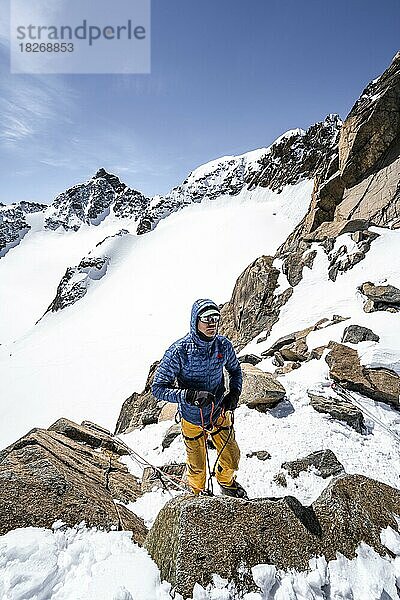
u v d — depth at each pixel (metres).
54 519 3.69
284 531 3.55
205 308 4.36
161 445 7.68
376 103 28.33
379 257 21.11
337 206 29.73
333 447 7.22
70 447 6.38
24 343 108.69
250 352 21.19
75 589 3.04
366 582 3.32
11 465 4.50
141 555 3.51
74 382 71.81
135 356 79.12
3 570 3.03
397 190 25.97
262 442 7.25
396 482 6.55
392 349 11.66
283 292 25.34
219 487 5.93
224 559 3.19
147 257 145.25
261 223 145.88
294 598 3.11
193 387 4.78
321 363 11.92
